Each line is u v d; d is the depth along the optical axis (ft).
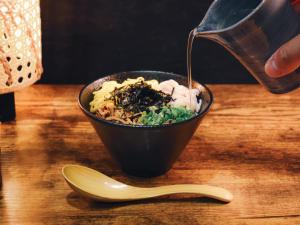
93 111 1.61
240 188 1.52
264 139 1.79
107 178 1.51
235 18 1.38
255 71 1.36
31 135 1.81
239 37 1.24
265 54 1.27
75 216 1.39
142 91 1.62
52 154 1.70
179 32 2.20
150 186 1.54
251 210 1.42
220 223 1.37
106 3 2.13
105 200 1.43
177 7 2.15
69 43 2.21
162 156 1.50
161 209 1.42
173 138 1.44
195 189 1.46
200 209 1.42
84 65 2.27
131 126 1.38
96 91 1.68
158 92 1.65
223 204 1.45
